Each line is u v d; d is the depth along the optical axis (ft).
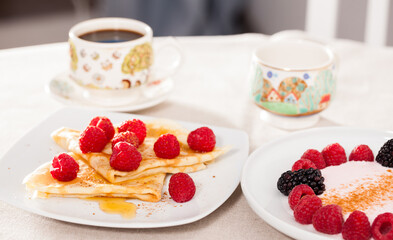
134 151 2.17
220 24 5.55
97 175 2.20
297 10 5.32
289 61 2.67
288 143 2.36
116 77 2.62
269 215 1.99
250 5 5.49
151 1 5.49
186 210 2.09
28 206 2.08
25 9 7.48
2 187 2.15
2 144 2.47
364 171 2.22
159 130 2.42
